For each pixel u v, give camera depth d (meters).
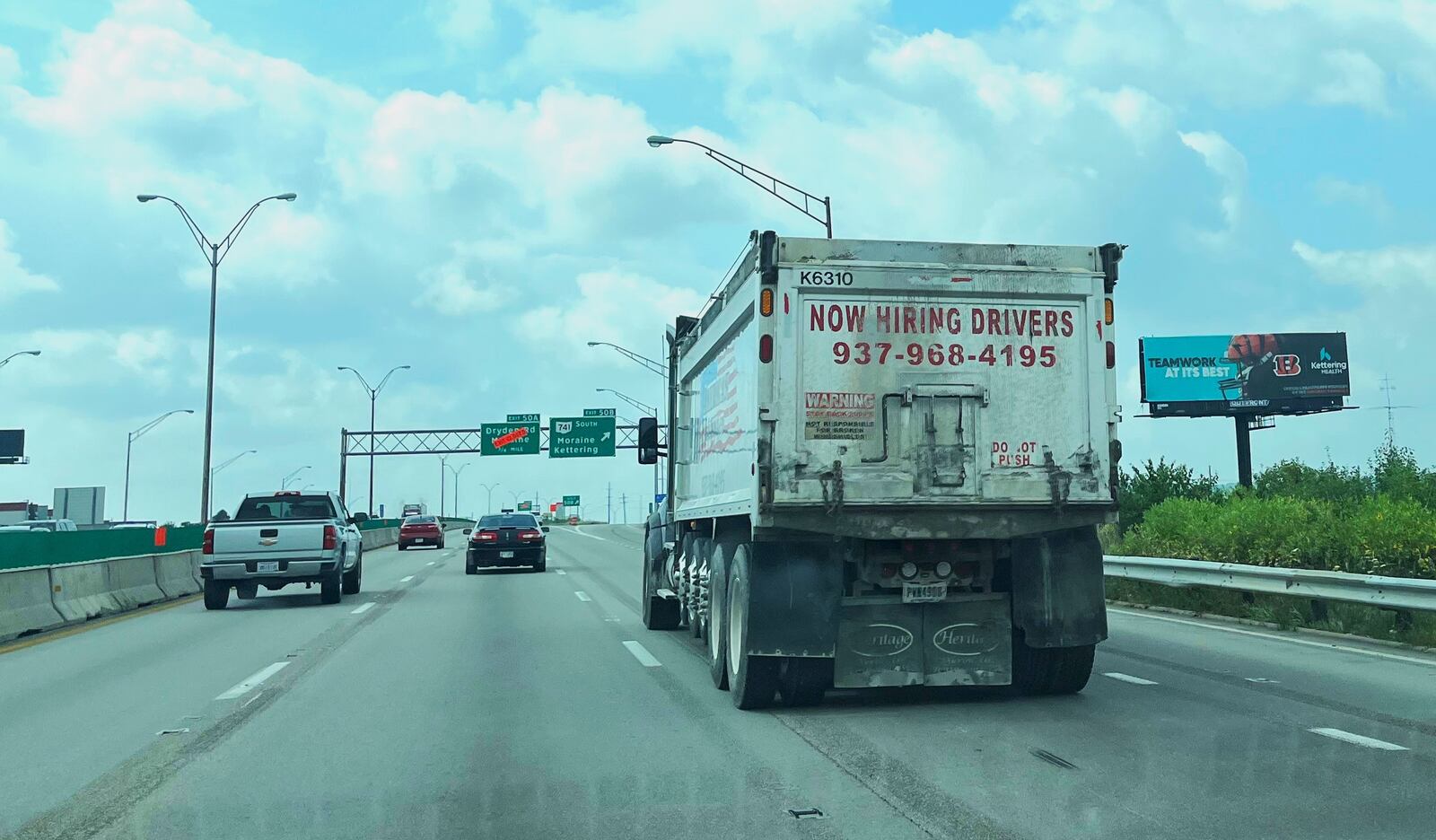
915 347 9.17
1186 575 16.83
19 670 12.86
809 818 6.19
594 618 18.56
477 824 6.21
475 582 28.36
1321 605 14.45
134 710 10.07
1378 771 6.97
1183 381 52.00
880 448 9.08
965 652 9.46
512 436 69.88
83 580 20.00
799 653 9.22
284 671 12.43
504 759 7.81
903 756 7.68
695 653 13.75
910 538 9.11
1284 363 51.62
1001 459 9.19
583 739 8.45
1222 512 21.05
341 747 8.33
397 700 10.37
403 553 52.12
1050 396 9.30
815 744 8.14
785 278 9.08
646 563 16.95
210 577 20.80
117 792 7.07
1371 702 9.34
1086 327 9.39
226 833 6.12
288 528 21.02
